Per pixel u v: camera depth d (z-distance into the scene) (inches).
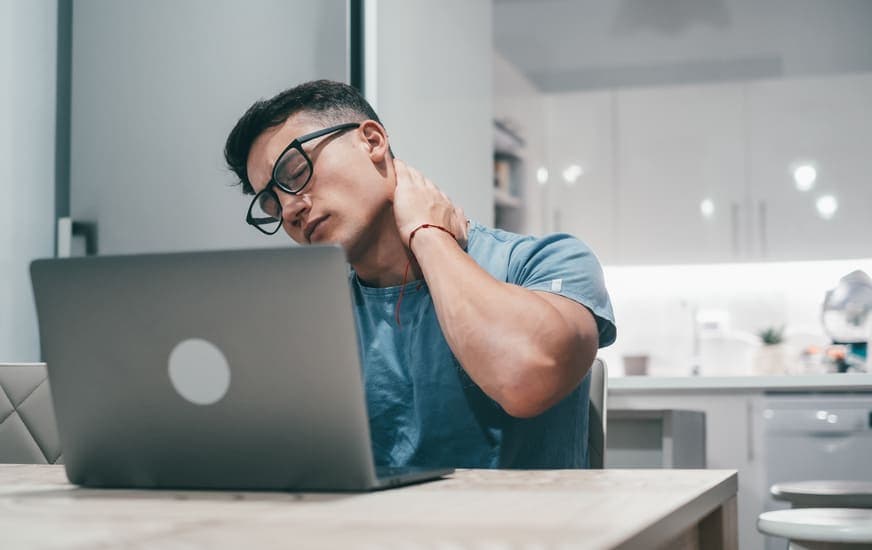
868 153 178.2
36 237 115.3
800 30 188.7
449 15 131.2
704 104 186.9
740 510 113.8
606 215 190.9
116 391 38.7
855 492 91.4
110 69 116.0
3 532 27.5
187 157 112.9
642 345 198.4
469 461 58.5
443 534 25.8
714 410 113.8
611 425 108.6
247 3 111.8
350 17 111.7
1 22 111.7
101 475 40.2
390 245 60.3
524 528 26.7
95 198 115.3
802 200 180.9
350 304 35.0
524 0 202.2
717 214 185.2
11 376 76.2
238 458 37.7
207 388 37.3
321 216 58.1
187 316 36.9
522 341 50.8
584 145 192.9
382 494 35.7
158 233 113.1
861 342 124.0
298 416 36.3
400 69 117.6
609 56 197.9
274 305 35.7
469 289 52.4
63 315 38.9
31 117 114.8
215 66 112.6
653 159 189.0
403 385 59.9
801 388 110.2
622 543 25.1
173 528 27.7
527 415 51.9
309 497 35.2
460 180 133.6
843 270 189.8
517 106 186.7
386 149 60.3
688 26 194.1
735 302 195.0
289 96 59.3
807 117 181.6
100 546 24.6
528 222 190.2
